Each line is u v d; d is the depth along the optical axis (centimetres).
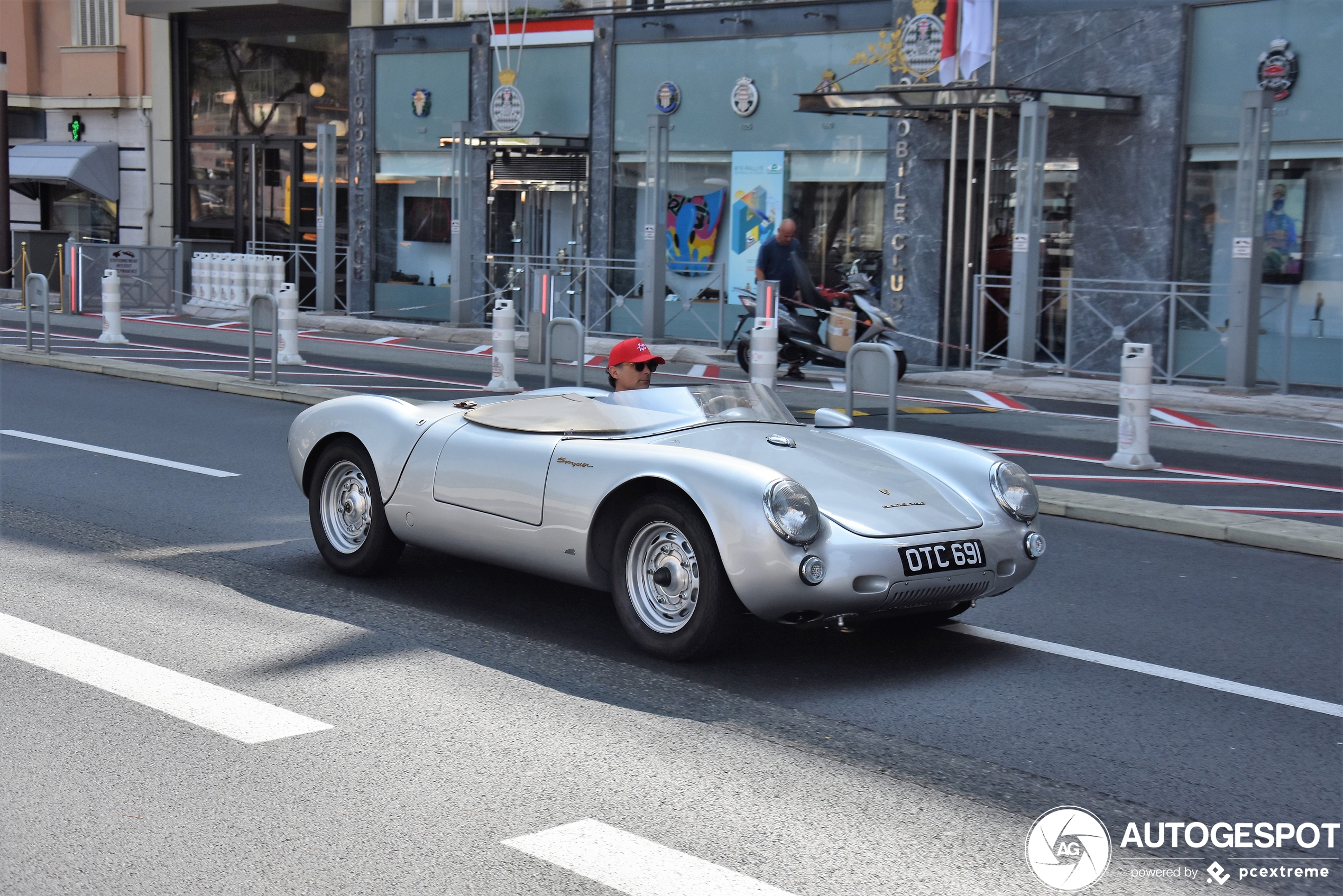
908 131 1856
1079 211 1745
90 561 692
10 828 377
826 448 593
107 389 1427
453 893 343
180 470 961
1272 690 532
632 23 2123
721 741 460
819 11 1939
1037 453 1143
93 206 3025
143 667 521
